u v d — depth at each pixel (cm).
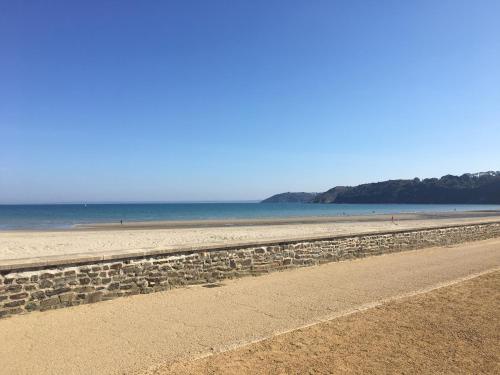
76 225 3594
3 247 1594
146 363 489
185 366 479
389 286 901
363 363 487
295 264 1098
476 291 856
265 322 646
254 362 489
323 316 677
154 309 711
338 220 4191
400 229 1448
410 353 518
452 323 639
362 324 634
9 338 569
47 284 693
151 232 2417
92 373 462
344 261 1223
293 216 5428
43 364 486
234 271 963
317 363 487
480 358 504
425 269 1106
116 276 774
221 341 562
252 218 4806
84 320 648
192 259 890
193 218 4981
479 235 1872
